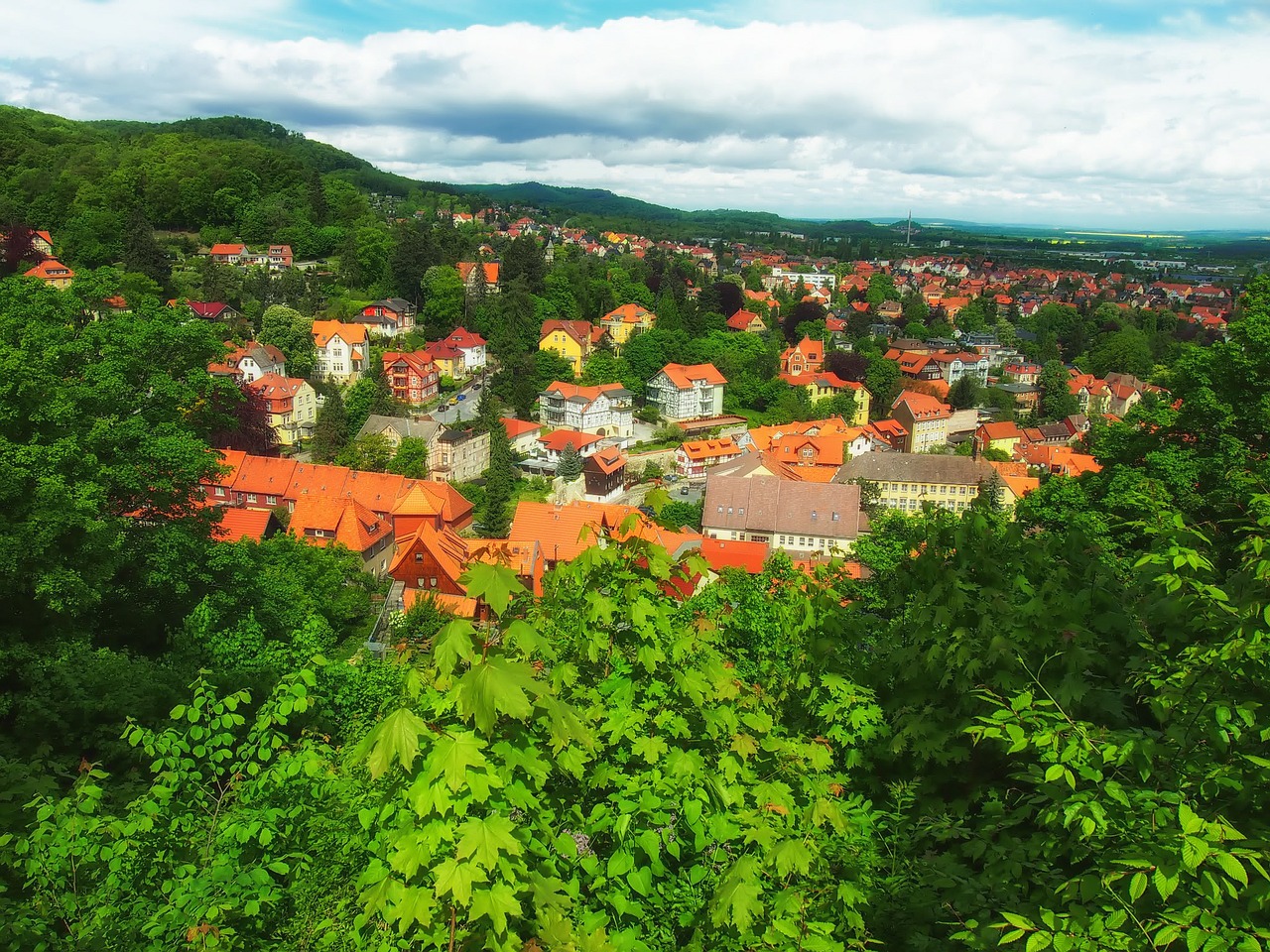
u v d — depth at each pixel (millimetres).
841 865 6281
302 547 40250
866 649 10125
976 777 7762
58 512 18391
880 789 8086
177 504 26844
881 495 70375
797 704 8789
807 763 7070
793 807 6160
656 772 5984
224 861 7262
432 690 5305
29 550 17375
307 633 22031
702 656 6801
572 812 6129
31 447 20484
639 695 6559
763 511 58844
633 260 197500
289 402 85938
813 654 8625
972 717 7145
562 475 82312
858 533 57344
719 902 5168
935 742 7480
